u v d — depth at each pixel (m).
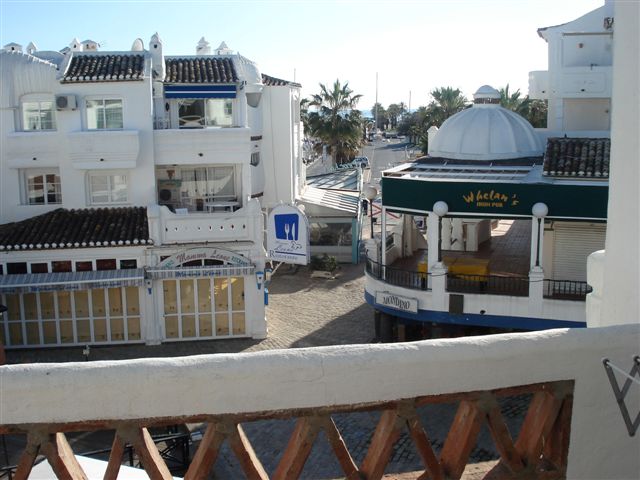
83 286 24.73
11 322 25.61
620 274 5.79
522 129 27.59
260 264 26.12
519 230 32.06
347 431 17.44
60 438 4.21
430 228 21.88
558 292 21.91
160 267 25.62
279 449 17.66
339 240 39.44
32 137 27.30
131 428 4.15
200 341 26.47
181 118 31.02
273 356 4.32
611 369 4.86
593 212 20.53
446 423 15.97
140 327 26.16
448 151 27.53
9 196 27.77
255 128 37.97
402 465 14.71
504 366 4.70
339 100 68.25
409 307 22.23
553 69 31.80
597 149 22.95
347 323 28.48
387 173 24.28
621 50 5.71
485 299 21.39
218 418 4.25
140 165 27.67
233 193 29.45
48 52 31.95
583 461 5.01
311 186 48.88
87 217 27.05
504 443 4.79
